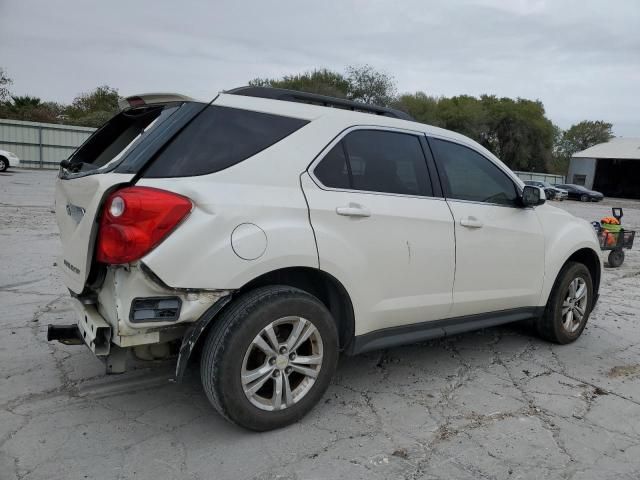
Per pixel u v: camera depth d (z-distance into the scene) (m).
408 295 3.42
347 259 3.05
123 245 2.40
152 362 2.90
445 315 3.69
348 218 3.07
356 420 3.15
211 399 2.74
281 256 2.77
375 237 3.19
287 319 2.85
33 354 3.91
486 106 56.19
